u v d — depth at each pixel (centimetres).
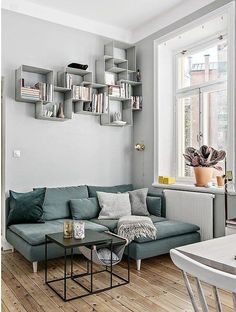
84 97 426
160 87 459
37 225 348
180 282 285
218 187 375
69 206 402
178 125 466
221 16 365
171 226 348
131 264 337
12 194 369
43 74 414
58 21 429
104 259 268
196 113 441
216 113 414
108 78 459
